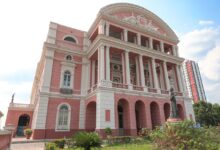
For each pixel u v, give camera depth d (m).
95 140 10.98
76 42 26.97
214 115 48.25
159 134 8.26
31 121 31.72
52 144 11.80
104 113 18.72
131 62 29.03
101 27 23.52
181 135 7.61
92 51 24.73
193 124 8.31
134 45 24.86
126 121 21.03
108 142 15.91
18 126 30.73
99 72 21.12
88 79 24.94
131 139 17.14
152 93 23.86
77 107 23.03
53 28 25.34
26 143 17.44
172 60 29.20
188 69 87.00
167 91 25.98
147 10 30.50
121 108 24.69
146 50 26.08
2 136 10.18
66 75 24.14
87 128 22.23
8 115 30.45
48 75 22.34
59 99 22.09
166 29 32.09
